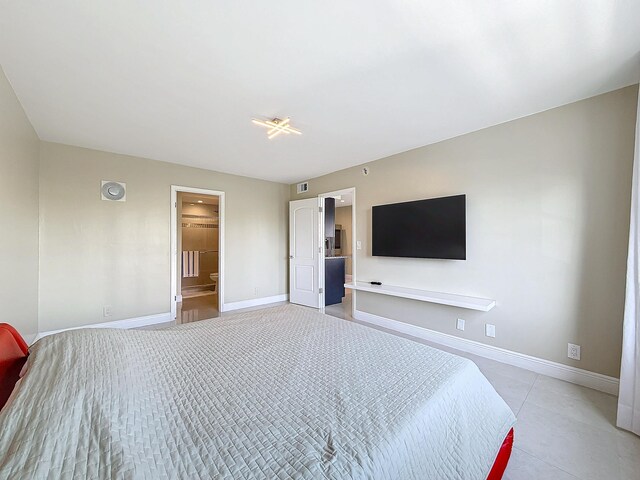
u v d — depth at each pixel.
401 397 1.01
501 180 2.67
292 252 5.28
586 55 1.70
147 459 0.67
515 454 1.49
